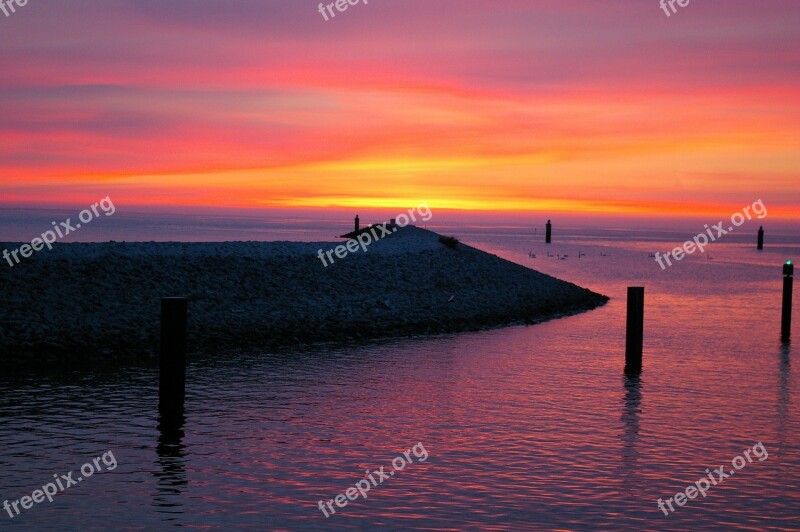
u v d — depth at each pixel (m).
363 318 35.75
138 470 16.28
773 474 16.64
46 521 13.80
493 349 30.97
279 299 36.66
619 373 26.52
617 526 13.95
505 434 19.12
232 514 14.20
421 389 23.70
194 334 30.27
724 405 22.25
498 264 53.34
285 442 18.30
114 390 22.56
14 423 19.22
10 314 28.70
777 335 35.78
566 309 44.91
